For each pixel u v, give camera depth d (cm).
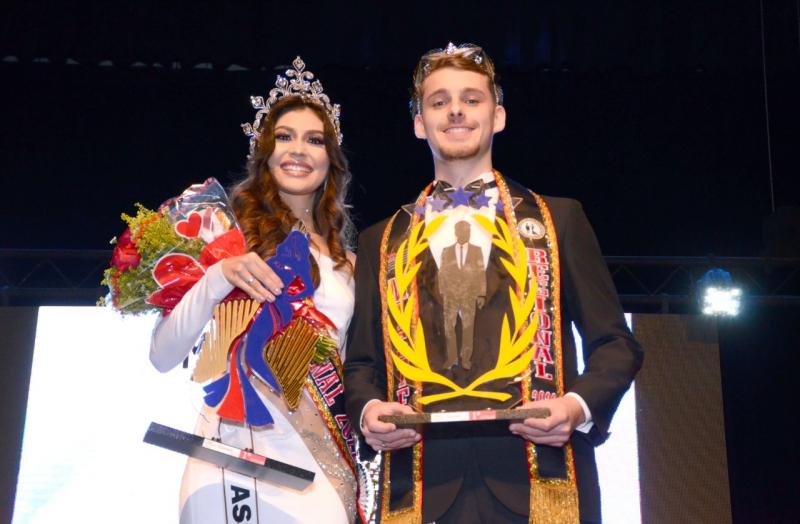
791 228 568
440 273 263
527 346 253
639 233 615
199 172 611
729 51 594
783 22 584
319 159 319
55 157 609
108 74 607
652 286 609
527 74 614
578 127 618
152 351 286
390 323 266
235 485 276
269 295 267
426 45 593
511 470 246
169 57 595
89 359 505
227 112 612
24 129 607
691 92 614
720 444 521
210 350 274
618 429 521
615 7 591
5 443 495
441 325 258
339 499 284
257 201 310
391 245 278
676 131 617
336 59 598
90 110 609
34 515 486
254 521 274
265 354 278
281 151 316
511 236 267
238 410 271
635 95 616
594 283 263
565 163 618
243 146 610
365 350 273
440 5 589
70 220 605
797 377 558
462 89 278
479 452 248
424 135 294
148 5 589
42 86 606
